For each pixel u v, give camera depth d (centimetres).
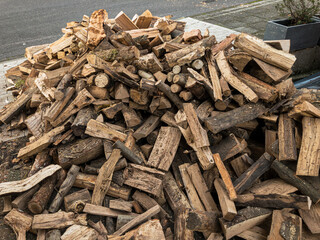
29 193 281
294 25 535
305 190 252
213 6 979
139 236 236
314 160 252
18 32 820
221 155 301
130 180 293
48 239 246
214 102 328
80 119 319
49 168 297
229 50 381
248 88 303
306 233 245
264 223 265
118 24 417
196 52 316
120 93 329
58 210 283
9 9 1071
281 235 235
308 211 252
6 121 413
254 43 304
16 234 262
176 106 340
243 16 853
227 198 254
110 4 1052
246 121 308
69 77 356
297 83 474
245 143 308
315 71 560
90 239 240
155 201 285
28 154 333
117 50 340
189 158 321
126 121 330
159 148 313
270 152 290
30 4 1130
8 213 270
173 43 363
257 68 317
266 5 945
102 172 289
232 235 245
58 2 1133
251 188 276
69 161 305
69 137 322
